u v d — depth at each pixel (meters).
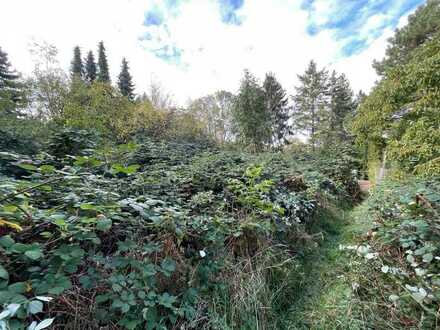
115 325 1.04
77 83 7.52
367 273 1.65
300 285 1.87
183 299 1.31
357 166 7.49
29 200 1.24
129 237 1.36
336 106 17.06
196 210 2.06
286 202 2.75
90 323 1.01
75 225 1.06
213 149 6.23
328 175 5.42
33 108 7.51
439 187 2.26
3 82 11.80
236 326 1.36
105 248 1.30
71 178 1.29
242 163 4.14
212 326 1.27
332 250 2.47
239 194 2.49
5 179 1.27
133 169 1.33
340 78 17.81
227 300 1.46
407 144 3.42
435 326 1.17
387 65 10.43
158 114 7.74
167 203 1.76
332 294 1.68
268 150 9.17
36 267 0.91
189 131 8.30
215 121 12.94
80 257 0.98
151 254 1.35
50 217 1.02
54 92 7.59
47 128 4.84
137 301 1.10
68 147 3.39
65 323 0.98
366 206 3.55
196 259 1.56
